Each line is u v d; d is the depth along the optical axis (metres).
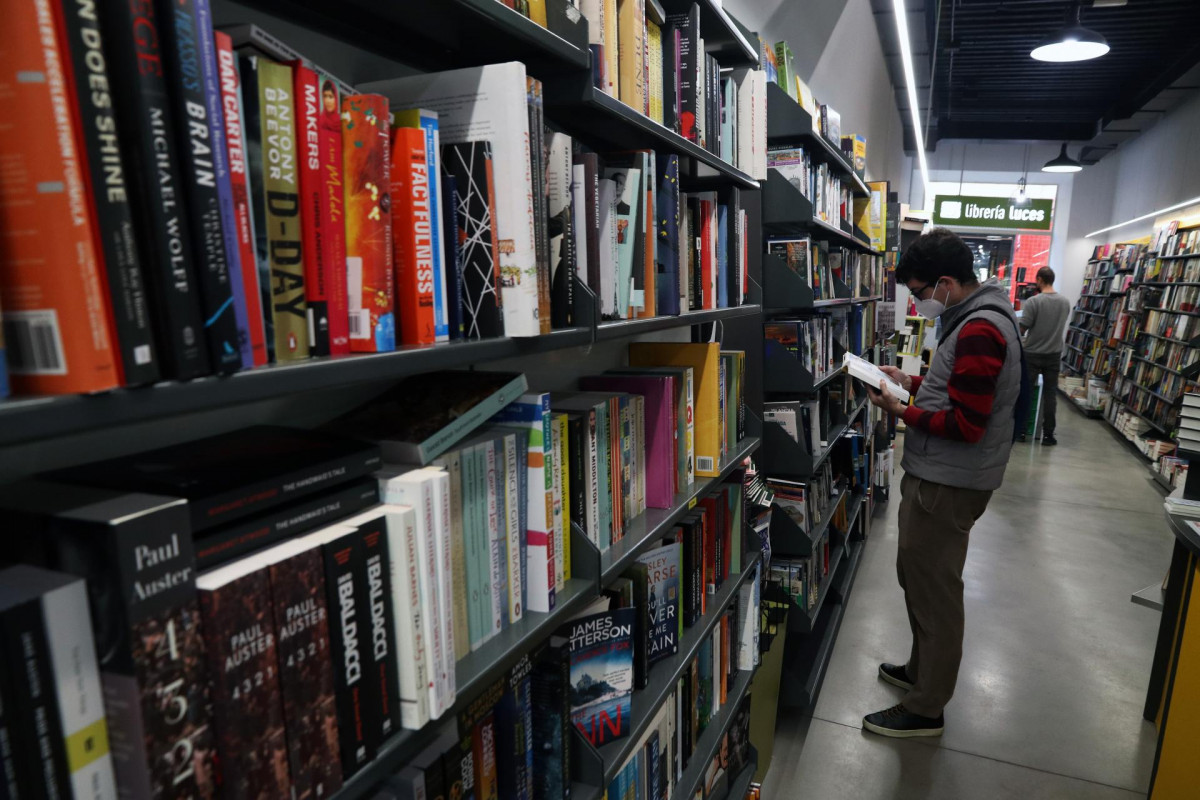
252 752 0.62
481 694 1.02
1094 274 12.79
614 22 1.30
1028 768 2.57
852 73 6.14
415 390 1.06
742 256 2.07
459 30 1.03
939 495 2.50
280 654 0.64
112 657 0.52
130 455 0.75
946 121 12.52
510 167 0.92
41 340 0.47
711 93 1.76
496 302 0.93
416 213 0.81
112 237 0.49
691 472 1.78
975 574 4.31
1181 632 2.16
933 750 2.67
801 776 2.53
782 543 2.84
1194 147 9.66
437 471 0.83
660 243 1.53
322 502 0.72
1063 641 3.50
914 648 2.94
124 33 0.49
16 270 0.47
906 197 14.88
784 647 2.86
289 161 0.68
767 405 2.90
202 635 0.57
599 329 1.17
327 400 1.06
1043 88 10.54
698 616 1.84
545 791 1.19
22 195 0.46
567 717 1.19
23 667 0.47
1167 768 2.18
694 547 1.78
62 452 0.73
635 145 1.67
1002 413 2.40
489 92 0.91
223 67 0.58
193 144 0.53
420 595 0.79
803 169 2.73
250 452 0.76
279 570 0.63
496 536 1.01
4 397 0.45
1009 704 2.98
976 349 2.32
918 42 8.91
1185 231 8.09
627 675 1.40
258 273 0.65
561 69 1.15
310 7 0.97
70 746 0.50
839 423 3.86
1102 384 9.95
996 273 15.12
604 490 1.35
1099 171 14.52
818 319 3.17
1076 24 6.00
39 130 0.45
